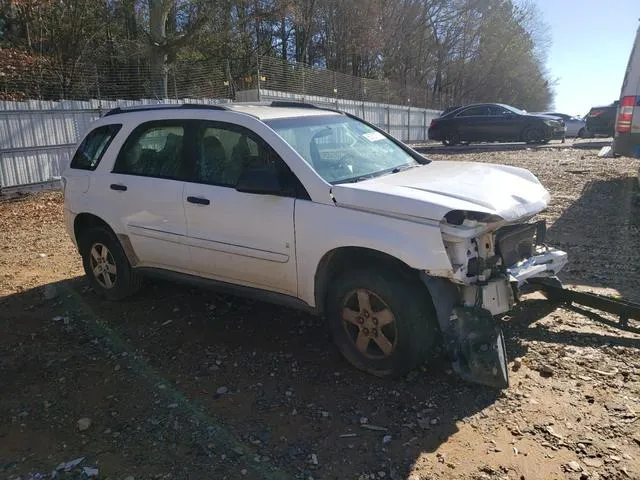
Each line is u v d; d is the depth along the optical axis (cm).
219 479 285
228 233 423
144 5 2591
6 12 1977
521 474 277
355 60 4097
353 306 379
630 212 833
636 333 396
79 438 326
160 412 349
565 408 329
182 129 466
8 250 771
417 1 4453
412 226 338
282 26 3650
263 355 416
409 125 3434
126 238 504
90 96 1920
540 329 431
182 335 457
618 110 985
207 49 2798
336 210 367
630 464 281
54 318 505
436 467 286
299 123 441
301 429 324
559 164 1434
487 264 356
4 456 313
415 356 355
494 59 5734
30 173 1379
